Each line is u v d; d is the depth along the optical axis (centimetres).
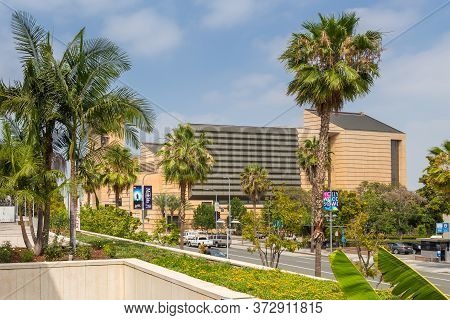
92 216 3403
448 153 3647
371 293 579
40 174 1587
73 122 1688
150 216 8294
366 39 2253
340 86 2206
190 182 3953
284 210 2848
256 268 1285
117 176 4734
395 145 10762
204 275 1132
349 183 10125
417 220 7238
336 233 5428
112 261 1479
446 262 4406
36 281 1405
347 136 10212
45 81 1634
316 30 2322
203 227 8025
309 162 5384
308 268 3894
